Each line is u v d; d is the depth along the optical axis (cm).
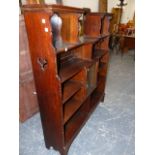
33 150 170
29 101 210
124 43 527
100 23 195
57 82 124
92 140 183
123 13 649
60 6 112
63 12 122
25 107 206
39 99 145
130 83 328
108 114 229
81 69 163
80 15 146
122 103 257
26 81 198
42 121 157
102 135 191
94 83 207
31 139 184
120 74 374
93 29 201
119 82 333
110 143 180
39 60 124
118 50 572
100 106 249
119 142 181
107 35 221
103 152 169
